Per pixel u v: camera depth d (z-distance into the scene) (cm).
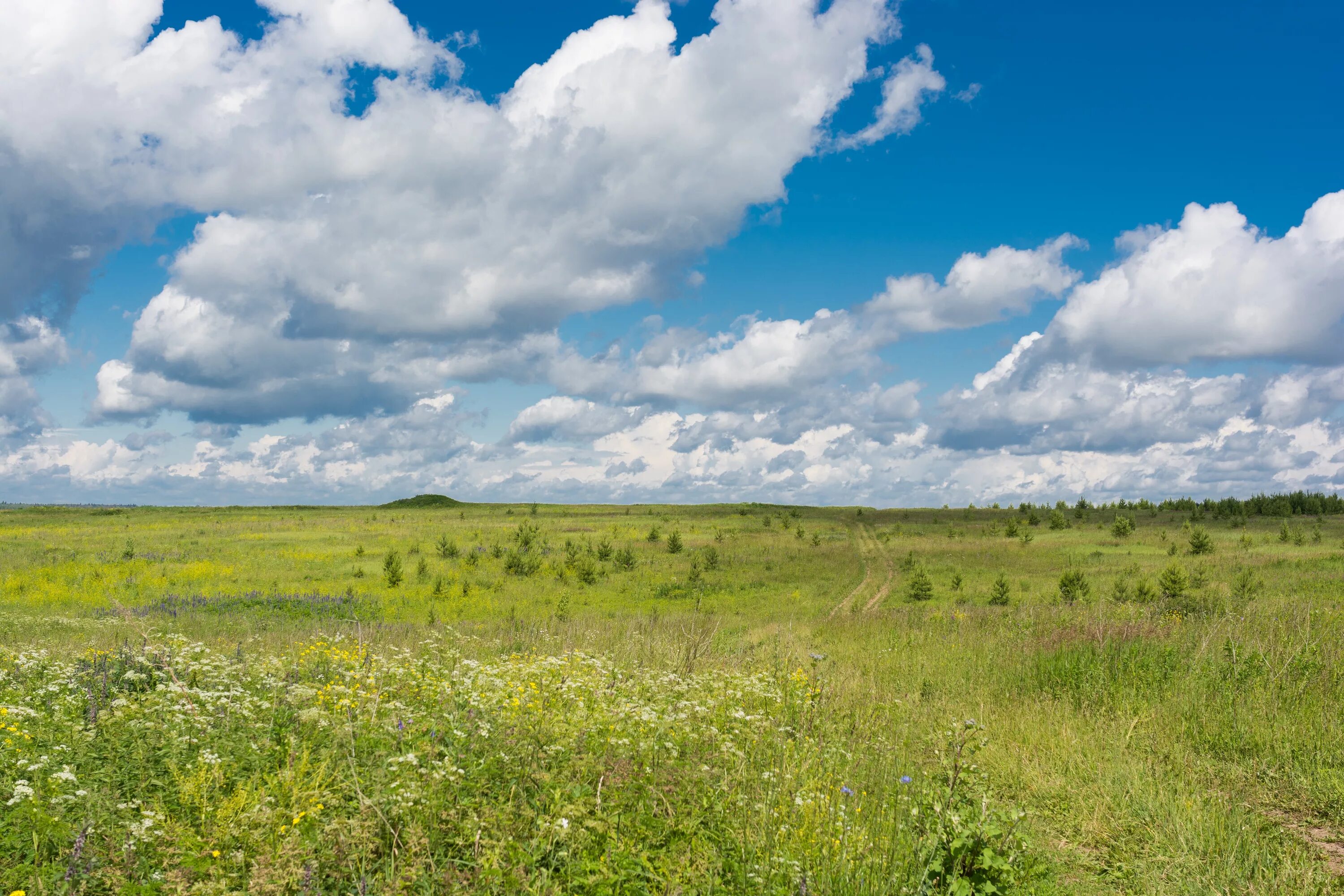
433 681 655
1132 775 589
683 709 604
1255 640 944
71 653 1025
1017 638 1201
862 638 1504
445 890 337
